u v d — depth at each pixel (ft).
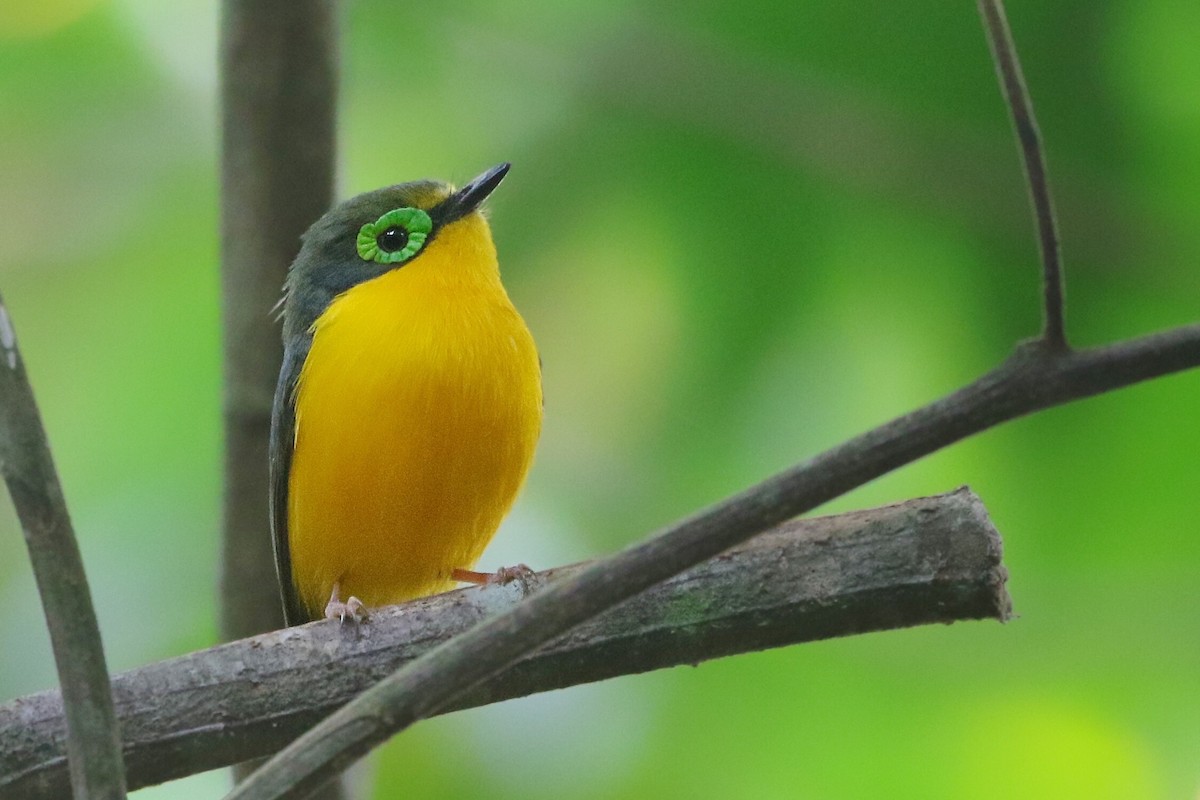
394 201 34.86
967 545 23.16
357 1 38.24
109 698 18.20
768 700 40.04
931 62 35.70
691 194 36.50
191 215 40.96
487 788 40.73
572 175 37.11
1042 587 37.14
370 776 33.01
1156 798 38.04
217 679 23.91
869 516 23.66
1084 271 35.40
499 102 38.50
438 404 32.37
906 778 39.32
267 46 30.37
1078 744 38.50
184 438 39.83
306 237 34.55
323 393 32.94
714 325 36.50
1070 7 35.04
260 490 33.91
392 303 33.22
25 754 23.11
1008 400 16.80
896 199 35.78
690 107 36.35
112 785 18.08
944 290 36.14
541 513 41.24
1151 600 36.88
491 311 33.91
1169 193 35.96
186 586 39.75
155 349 40.16
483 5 38.19
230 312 32.91
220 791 42.19
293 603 36.06
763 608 23.44
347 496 33.17
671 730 40.40
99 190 41.39
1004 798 38.91
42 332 40.75
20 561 43.96
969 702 38.83
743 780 39.91
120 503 39.75
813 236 36.19
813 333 36.42
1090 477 35.70
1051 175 35.60
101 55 41.55
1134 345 16.70
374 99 39.09
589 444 40.78
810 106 35.94
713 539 17.20
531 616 17.49
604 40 36.91
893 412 36.50
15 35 41.04
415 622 24.89
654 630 23.58
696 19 36.73
